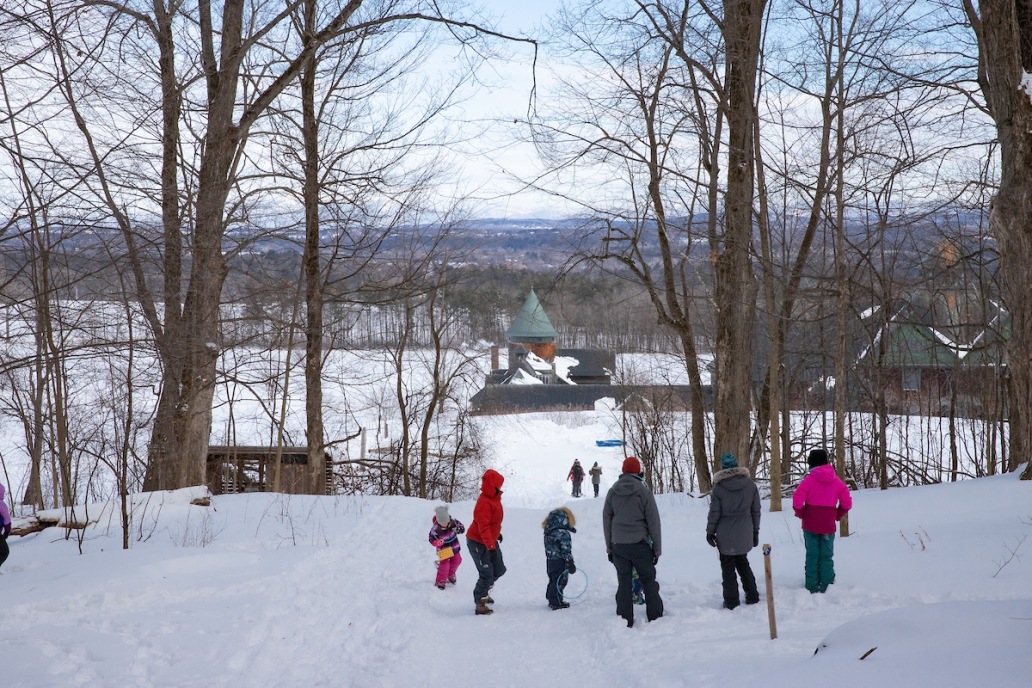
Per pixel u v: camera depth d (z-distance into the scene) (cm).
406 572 1058
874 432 2436
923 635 398
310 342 2231
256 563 1045
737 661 540
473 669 632
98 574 910
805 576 817
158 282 1524
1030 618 384
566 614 831
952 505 1173
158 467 1709
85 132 1358
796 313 2047
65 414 1658
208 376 1748
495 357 8550
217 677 591
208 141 1777
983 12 1345
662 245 2172
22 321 1156
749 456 1925
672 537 1273
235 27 1809
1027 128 1303
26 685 543
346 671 618
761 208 1517
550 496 3928
